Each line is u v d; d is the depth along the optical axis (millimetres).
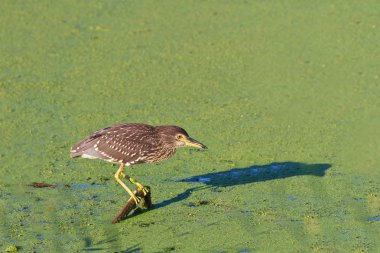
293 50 21219
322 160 16438
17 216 14344
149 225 14000
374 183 15445
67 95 19297
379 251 12922
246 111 18547
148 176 15938
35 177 15820
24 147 16969
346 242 13250
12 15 23312
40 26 22750
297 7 23516
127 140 14805
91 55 21266
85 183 15633
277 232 13641
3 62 20844
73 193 15211
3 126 17812
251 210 14469
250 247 13164
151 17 23266
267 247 13148
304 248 13078
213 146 17078
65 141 17203
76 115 18359
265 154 16719
